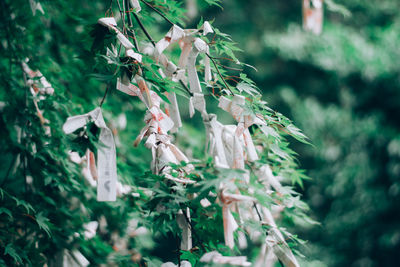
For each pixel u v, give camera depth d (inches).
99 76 49.8
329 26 173.6
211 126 52.5
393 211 170.9
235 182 47.6
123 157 74.2
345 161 179.2
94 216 68.5
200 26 53.9
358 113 179.3
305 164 190.4
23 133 62.7
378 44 167.8
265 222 51.5
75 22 68.4
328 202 183.6
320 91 188.7
